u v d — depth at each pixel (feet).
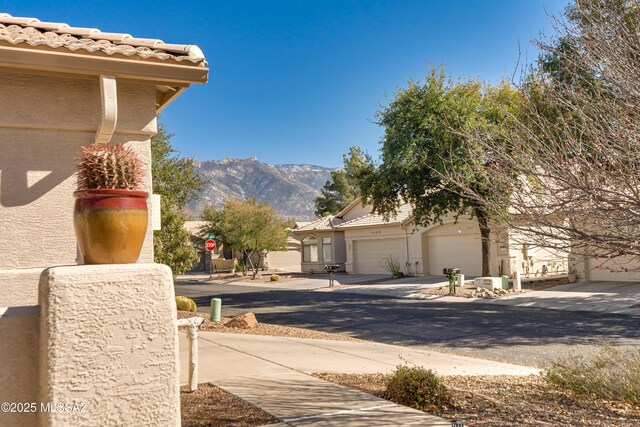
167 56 20.92
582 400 21.58
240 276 141.69
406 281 94.79
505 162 19.36
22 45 18.93
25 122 20.65
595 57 20.17
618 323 45.73
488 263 81.00
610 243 16.83
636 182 17.13
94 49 19.81
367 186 81.97
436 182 72.59
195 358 20.38
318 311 61.16
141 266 8.70
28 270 17.95
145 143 22.31
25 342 8.45
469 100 67.46
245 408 17.93
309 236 144.05
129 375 8.38
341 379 23.63
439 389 19.74
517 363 32.32
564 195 18.69
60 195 21.17
